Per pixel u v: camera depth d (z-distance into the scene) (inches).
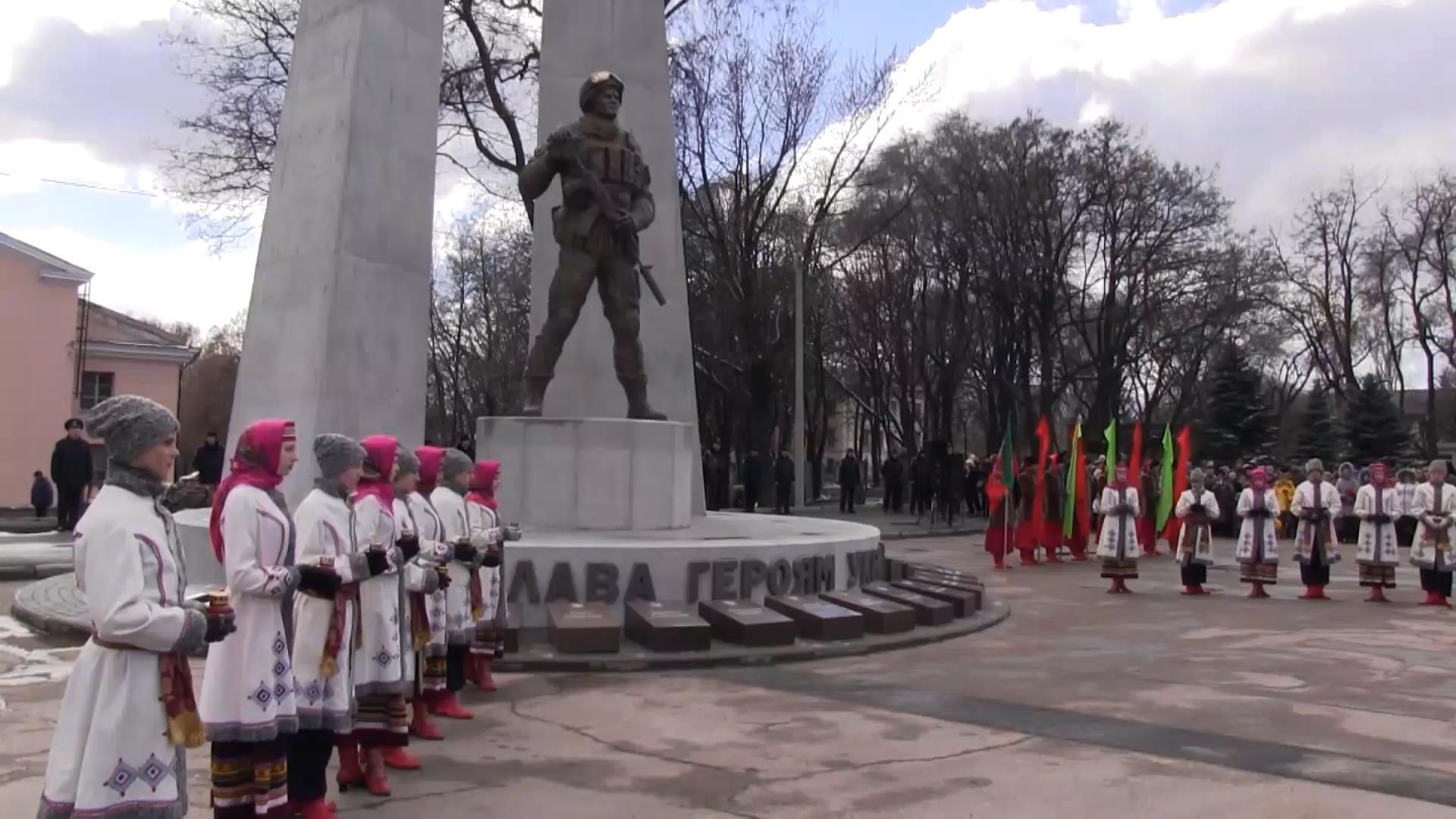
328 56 492.1
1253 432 1747.0
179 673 152.4
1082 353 1988.2
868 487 2630.4
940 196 1638.8
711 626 404.8
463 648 308.2
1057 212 1612.9
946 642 463.8
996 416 1815.9
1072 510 929.5
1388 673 394.9
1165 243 1648.6
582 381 664.4
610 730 294.0
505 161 1078.4
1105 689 359.3
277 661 189.5
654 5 695.7
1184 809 227.3
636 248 556.7
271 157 982.4
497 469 341.7
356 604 219.0
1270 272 1839.3
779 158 1275.8
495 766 257.9
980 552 1027.9
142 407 153.0
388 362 485.1
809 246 1380.4
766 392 1339.8
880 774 253.3
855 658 413.1
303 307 467.2
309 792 208.7
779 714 314.0
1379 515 650.8
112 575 146.5
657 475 541.0
